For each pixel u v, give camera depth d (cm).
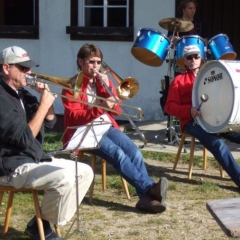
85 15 1111
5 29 1127
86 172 511
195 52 698
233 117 643
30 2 1151
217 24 1231
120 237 543
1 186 508
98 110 607
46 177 492
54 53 1116
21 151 503
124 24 1101
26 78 502
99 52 621
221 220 345
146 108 1079
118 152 609
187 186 696
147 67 1073
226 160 672
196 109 677
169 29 865
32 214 598
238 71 651
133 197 652
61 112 1105
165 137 930
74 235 545
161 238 542
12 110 489
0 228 563
